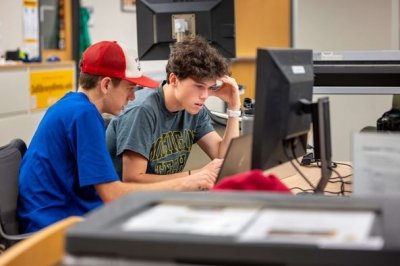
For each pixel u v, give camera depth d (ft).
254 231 2.56
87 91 6.93
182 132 7.89
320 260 2.37
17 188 6.67
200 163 8.59
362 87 8.01
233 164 5.15
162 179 7.30
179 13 9.65
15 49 16.88
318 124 5.19
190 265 2.48
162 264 2.49
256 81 4.37
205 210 2.91
